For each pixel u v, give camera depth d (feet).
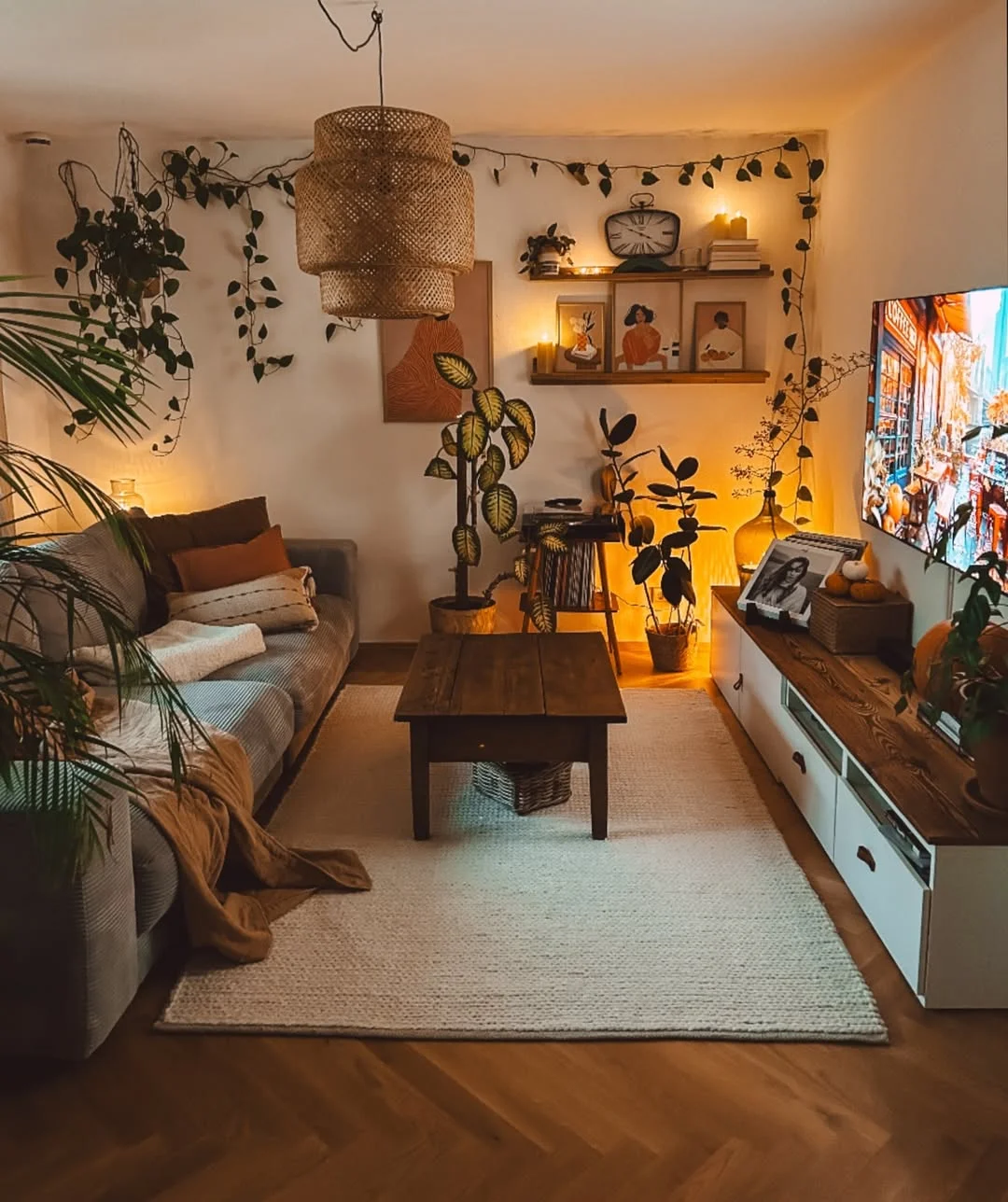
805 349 16.28
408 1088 6.98
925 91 11.56
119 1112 6.77
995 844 7.39
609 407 16.60
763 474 16.69
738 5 9.85
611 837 10.43
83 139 15.60
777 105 13.87
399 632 17.44
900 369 11.67
